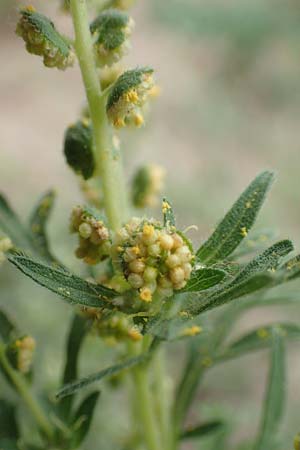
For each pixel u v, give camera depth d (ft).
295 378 0.76
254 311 0.81
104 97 0.33
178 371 0.65
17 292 0.61
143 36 1.30
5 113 1.15
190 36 1.23
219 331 0.38
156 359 0.38
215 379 0.70
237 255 0.34
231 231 0.31
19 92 1.19
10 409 0.38
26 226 0.38
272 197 0.95
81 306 0.33
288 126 1.14
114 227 0.34
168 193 0.91
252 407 0.64
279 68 1.20
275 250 0.30
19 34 0.32
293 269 0.31
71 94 1.19
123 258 0.31
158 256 0.30
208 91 1.19
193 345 0.39
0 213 0.37
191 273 0.30
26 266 0.30
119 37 0.33
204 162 1.04
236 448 0.48
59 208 0.79
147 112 0.34
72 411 0.38
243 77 1.21
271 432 0.37
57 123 1.13
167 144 1.07
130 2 0.36
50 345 0.57
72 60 0.32
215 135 1.10
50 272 0.30
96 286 0.31
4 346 0.36
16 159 1.03
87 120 0.35
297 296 0.38
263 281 0.29
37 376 0.49
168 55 1.27
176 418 0.38
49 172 0.99
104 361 0.49
